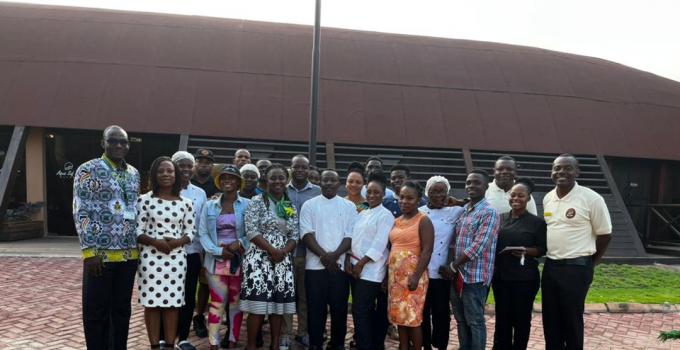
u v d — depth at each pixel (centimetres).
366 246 458
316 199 484
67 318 568
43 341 494
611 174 1384
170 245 432
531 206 469
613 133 1402
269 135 1216
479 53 1603
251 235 450
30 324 544
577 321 421
